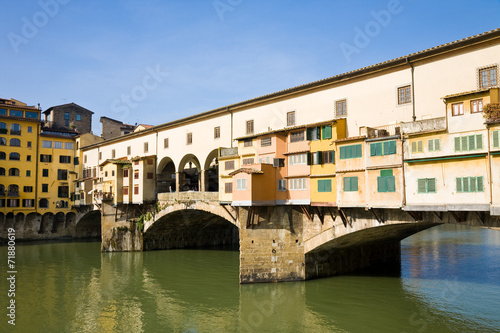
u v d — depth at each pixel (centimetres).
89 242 6431
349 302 2727
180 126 4622
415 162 2350
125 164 5331
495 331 2203
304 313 2550
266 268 3127
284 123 3366
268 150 3253
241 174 3145
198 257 4800
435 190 2258
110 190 5403
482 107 2100
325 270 3334
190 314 2623
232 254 5038
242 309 2658
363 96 2839
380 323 2366
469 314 2467
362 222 2722
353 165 2669
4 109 6488
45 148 6781
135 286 3375
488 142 2052
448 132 2217
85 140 6944
